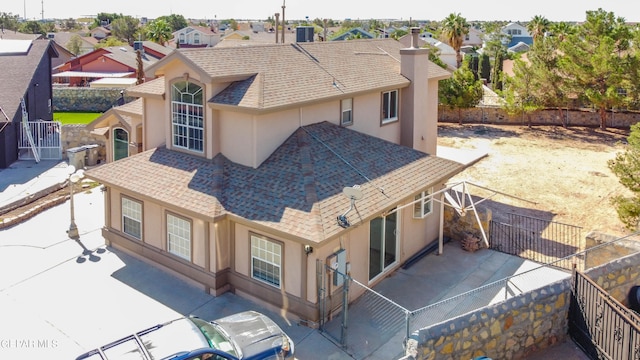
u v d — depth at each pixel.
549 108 43.59
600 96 37.75
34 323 14.68
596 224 22.92
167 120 19.70
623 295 15.09
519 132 41.31
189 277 16.98
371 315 15.20
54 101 53.28
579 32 40.38
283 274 15.01
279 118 18.20
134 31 128.62
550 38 40.22
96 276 17.48
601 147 36.12
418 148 25.06
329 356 13.34
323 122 20.16
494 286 16.64
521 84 40.78
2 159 30.62
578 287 13.53
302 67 21.09
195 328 11.58
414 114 24.38
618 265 14.80
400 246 18.30
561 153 34.66
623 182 19.42
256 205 15.77
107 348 10.70
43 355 13.24
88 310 15.39
